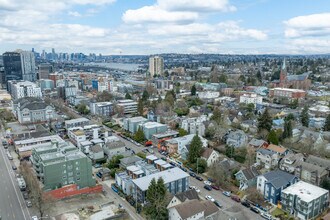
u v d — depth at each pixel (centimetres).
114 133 12700
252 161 9112
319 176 7550
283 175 7294
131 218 6331
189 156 9075
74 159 7562
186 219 5797
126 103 16650
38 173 7975
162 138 11169
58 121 14125
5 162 9538
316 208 6341
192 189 6975
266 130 10988
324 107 15362
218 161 8762
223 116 13288
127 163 8606
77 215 6375
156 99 18900
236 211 5831
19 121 14162
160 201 6269
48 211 6588
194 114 14450
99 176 8556
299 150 9931
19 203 7000
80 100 18250
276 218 6272
